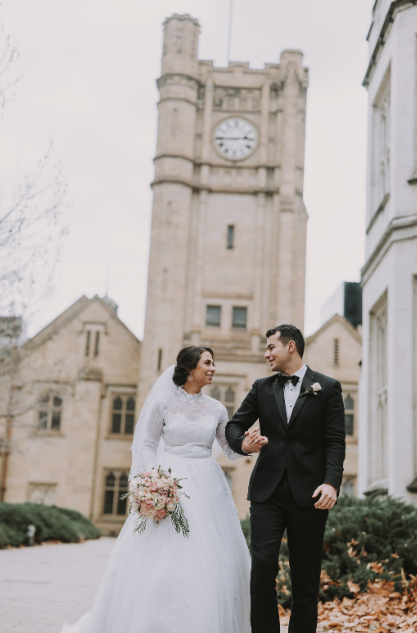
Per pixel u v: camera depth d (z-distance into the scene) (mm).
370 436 13328
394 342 11328
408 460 10820
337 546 7953
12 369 18938
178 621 4066
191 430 4789
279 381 4750
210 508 4641
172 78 36125
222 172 36125
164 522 4434
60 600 7934
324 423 4578
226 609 4262
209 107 36438
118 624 4234
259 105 36750
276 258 35312
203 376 4918
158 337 33625
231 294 34875
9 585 9117
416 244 11375
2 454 34031
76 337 35656
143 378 33500
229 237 35562
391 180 12086
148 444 4797
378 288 12766
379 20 13719
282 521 4500
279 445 4570
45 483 34000
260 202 35656
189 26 36719
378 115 14203
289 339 4762
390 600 7152
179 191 35062
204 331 34625
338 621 6469
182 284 34500
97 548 20078
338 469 4410
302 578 4449
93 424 34594
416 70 11922
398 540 7973
